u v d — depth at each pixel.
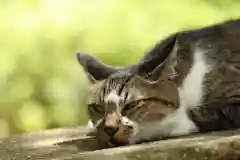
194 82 1.36
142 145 1.22
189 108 1.35
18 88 2.26
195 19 2.21
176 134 1.30
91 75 1.33
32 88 2.26
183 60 1.35
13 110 2.24
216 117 1.35
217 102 1.37
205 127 1.34
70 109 2.23
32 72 2.27
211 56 1.39
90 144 1.31
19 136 1.50
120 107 1.27
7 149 1.35
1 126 2.23
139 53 2.24
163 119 1.29
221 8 2.21
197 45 1.39
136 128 1.27
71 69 2.26
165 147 1.17
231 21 1.45
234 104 1.36
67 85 2.24
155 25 2.25
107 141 1.27
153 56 1.34
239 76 1.38
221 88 1.37
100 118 1.30
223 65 1.38
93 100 1.31
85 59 1.36
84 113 2.22
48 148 1.32
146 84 1.29
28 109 2.25
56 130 1.54
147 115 1.28
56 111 2.24
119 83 1.29
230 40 1.41
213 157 1.15
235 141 1.16
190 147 1.16
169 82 1.31
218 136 1.22
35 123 2.24
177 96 1.31
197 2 2.23
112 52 2.27
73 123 2.23
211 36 1.41
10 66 2.26
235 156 1.16
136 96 1.28
